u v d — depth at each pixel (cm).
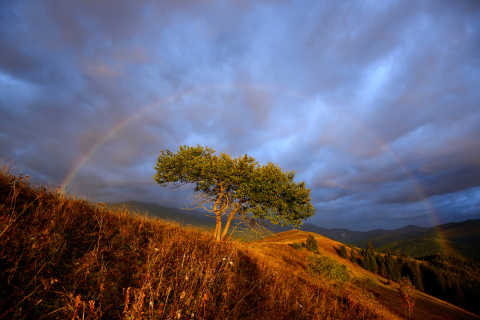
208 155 1712
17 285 324
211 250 825
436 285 6012
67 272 399
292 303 711
